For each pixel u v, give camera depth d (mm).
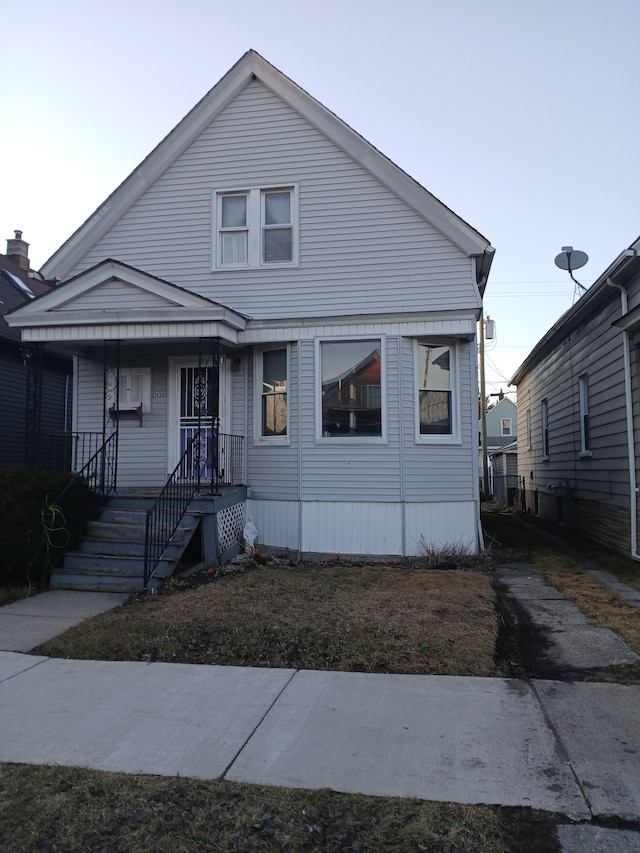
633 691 5242
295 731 4594
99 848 3354
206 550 10023
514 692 5254
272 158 11781
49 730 4656
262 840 3393
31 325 10977
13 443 16547
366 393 11227
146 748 4363
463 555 10828
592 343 13156
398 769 4055
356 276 11391
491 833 3404
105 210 12266
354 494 11117
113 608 7863
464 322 11047
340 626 6789
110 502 10445
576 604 7988
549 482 18000
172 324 10750
